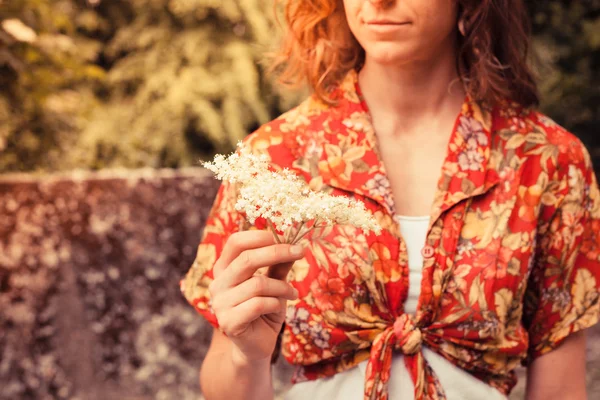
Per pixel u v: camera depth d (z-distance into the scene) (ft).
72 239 11.32
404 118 4.01
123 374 11.74
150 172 11.77
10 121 12.19
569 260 3.99
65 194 11.26
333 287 3.74
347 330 3.74
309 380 3.93
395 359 3.78
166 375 11.93
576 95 14.34
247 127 15.24
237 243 3.12
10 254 10.97
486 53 3.98
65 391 11.30
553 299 4.04
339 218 2.84
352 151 3.89
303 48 4.29
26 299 11.07
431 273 3.70
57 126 13.02
